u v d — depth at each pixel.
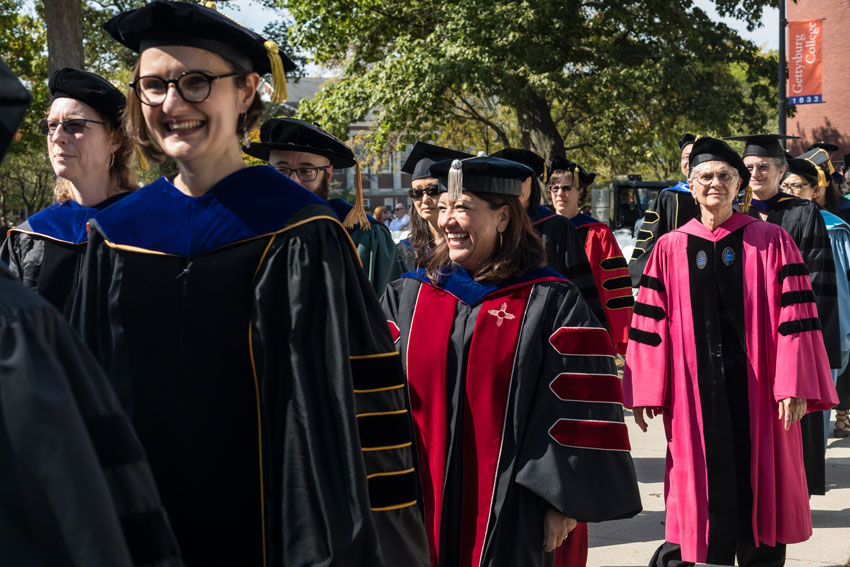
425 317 3.00
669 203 6.58
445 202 3.01
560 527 2.79
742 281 3.93
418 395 2.94
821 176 6.43
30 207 41.34
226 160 2.10
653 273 4.09
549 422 2.79
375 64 19.61
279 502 1.92
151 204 2.10
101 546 1.10
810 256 5.23
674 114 18.80
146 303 2.01
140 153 2.19
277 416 1.94
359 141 23.11
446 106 21.83
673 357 4.02
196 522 1.97
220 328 1.97
